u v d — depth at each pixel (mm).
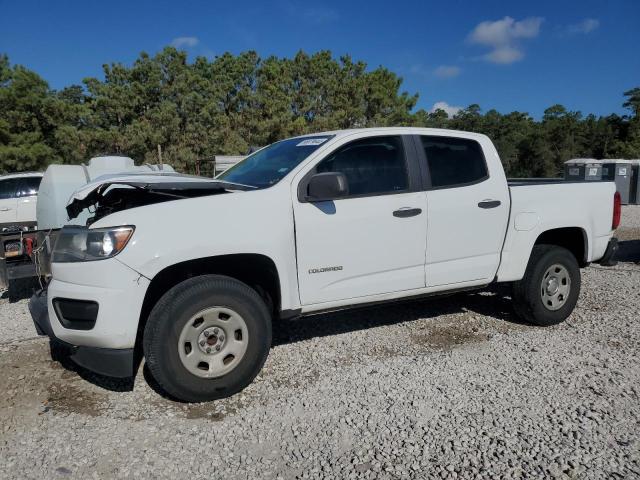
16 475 2844
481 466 2879
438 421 3365
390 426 3314
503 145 70000
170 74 28547
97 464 2941
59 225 6895
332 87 30062
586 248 5387
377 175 4344
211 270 3914
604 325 5258
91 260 3422
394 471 2850
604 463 2887
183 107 27578
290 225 3896
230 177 4727
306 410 3545
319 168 4121
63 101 28875
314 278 4043
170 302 3506
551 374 4062
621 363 4262
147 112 26688
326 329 5199
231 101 34094
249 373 3760
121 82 28781
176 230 3529
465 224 4648
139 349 4629
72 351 3604
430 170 4574
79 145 25500
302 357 4480
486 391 3777
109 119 27922
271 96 28719
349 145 4289
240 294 3693
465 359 4391
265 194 3877
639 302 6098
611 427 3258
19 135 26859
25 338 5105
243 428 3324
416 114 31391
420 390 3811
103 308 3381
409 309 5863
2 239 6148
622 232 13266
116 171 7633
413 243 4410
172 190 3867
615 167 20922
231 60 37156
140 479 2807
